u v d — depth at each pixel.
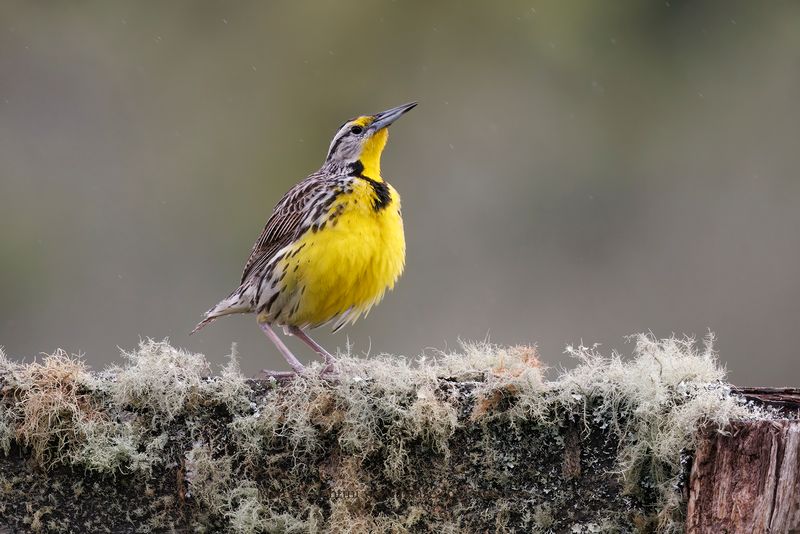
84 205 14.27
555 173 14.79
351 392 5.04
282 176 15.09
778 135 15.26
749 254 13.95
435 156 14.77
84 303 13.45
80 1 15.05
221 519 5.05
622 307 13.49
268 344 12.00
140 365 5.09
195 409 5.09
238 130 15.19
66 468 5.06
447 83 15.52
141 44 15.16
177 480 5.05
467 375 5.15
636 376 4.92
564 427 4.99
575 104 15.36
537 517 4.96
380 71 15.62
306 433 5.02
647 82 15.56
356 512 5.01
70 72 14.89
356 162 7.54
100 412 5.07
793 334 13.17
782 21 15.73
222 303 7.54
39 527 5.04
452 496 5.01
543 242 14.09
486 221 14.09
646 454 4.89
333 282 7.04
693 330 13.25
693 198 14.66
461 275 13.54
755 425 4.59
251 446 5.04
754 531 4.54
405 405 5.05
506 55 15.65
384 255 7.14
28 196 14.12
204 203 14.70
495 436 5.01
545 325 13.20
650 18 15.86
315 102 15.48
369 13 15.62
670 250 14.12
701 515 4.67
